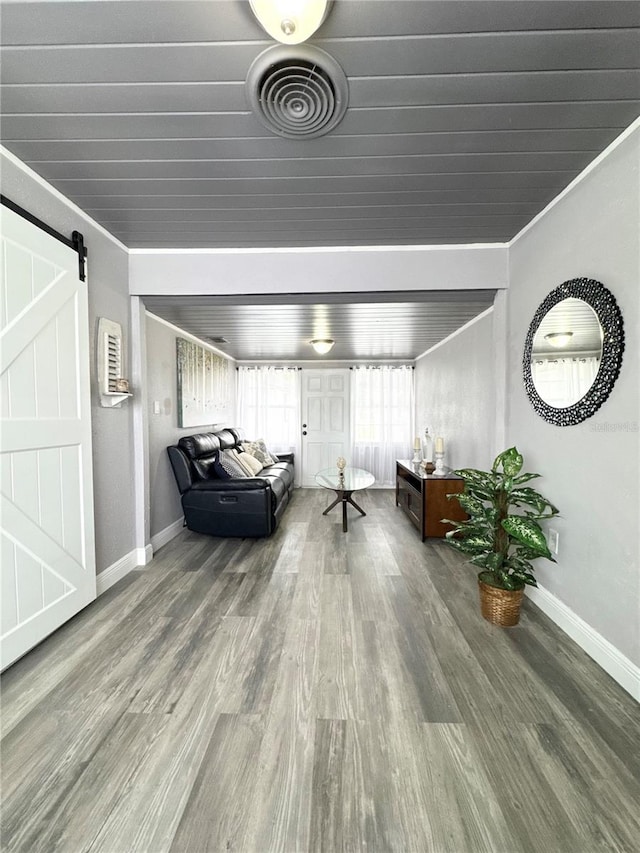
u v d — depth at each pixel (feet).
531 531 5.62
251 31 3.66
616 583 5.19
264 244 8.32
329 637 6.22
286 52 3.86
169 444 11.83
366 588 8.02
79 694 4.93
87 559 6.93
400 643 6.05
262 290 8.54
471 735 4.31
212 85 4.23
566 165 5.63
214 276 8.59
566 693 4.96
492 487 6.41
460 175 5.85
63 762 3.97
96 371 7.59
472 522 6.92
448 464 14.02
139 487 9.11
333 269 8.46
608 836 3.29
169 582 8.25
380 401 19.77
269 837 3.29
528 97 4.40
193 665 5.51
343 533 11.87
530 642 6.05
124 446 8.63
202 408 14.69
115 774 3.84
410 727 4.41
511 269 8.10
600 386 5.33
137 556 9.15
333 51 3.86
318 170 5.72
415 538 11.39
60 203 6.40
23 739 4.25
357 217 7.11
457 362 12.96
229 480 11.30
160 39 3.73
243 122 4.74
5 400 5.30
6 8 3.42
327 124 4.76
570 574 6.16
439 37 3.72
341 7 3.42
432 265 8.35
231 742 4.21
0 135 4.99
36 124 4.78
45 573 5.96
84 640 6.11
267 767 3.92
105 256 7.73
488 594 6.59
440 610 7.09
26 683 5.12
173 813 3.48
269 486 11.13
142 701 4.81
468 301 8.68
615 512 5.18
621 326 5.03
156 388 11.00
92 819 3.42
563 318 6.16
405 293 8.48
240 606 7.23
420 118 4.68
